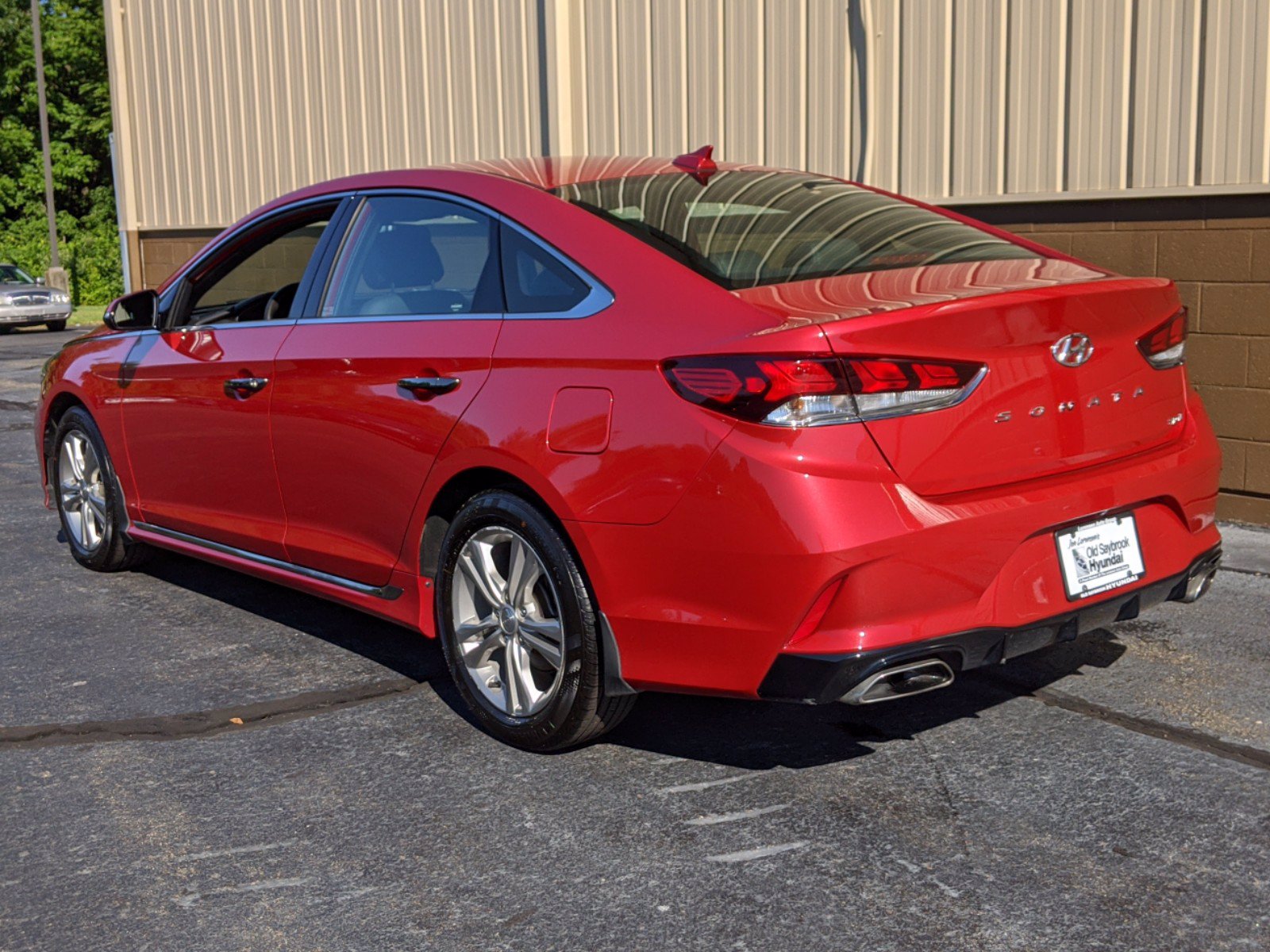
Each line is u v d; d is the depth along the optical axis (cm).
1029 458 320
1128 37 620
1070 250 656
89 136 4969
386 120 1032
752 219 371
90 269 3922
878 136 723
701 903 284
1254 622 469
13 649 468
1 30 4700
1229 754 356
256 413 442
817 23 743
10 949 272
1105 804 327
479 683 376
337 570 428
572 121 894
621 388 324
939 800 331
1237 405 608
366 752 370
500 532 360
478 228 384
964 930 270
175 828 325
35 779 356
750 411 299
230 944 272
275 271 468
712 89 804
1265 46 575
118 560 562
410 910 284
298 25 1085
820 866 298
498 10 928
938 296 313
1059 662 430
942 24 688
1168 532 356
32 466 870
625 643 331
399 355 386
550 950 267
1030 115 660
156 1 1217
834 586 297
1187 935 267
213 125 1187
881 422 297
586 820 325
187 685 427
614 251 347
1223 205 599
